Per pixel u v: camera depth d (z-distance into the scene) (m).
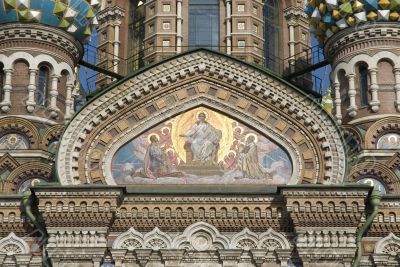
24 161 69.81
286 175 62.81
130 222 60.84
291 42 81.75
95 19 75.94
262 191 61.16
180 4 79.00
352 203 59.94
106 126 63.84
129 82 64.56
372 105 70.81
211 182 62.72
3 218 61.72
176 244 60.41
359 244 60.09
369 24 72.50
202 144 63.72
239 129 64.12
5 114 71.44
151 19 79.06
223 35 78.88
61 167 62.41
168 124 64.31
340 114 72.38
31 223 61.56
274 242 60.41
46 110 72.12
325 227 59.94
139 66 80.62
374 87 71.19
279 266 59.84
